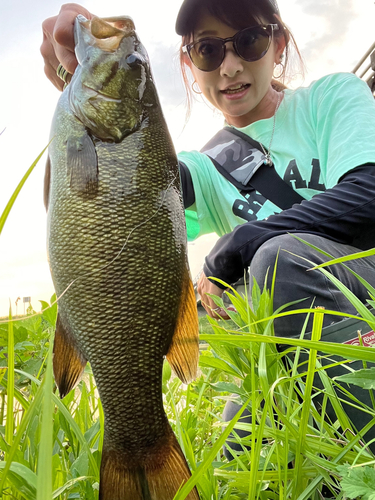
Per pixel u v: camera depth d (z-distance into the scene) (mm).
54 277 284
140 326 274
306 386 222
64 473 230
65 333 281
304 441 220
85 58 339
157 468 245
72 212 283
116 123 308
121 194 286
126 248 278
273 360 275
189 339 287
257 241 424
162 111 339
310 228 432
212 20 619
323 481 239
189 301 296
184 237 302
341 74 621
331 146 547
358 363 297
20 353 416
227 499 227
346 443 234
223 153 669
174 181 309
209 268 477
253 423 212
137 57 338
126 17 369
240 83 629
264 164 618
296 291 358
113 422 259
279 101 669
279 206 593
